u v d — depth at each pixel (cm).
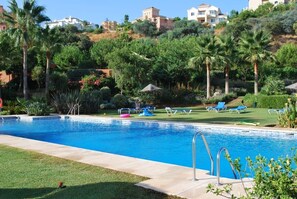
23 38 3022
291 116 1720
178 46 4934
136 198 620
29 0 3048
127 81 3922
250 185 664
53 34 3275
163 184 702
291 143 1465
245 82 4772
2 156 1016
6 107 2816
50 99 3141
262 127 1728
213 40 3788
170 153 1368
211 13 14312
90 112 2950
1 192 673
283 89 3612
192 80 4500
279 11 9006
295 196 358
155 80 4369
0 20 3184
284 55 5441
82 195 642
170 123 2047
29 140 1332
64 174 800
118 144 1592
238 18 9056
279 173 372
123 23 11588
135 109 3038
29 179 761
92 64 5453
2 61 3541
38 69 3978
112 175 783
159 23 12119
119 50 4066
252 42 3728
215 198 607
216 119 2278
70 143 1642
